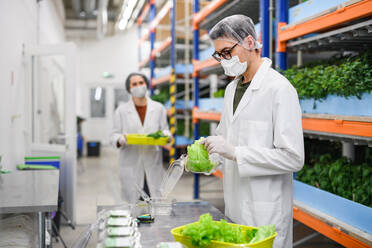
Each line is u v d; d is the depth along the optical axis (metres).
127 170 3.61
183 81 6.82
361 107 2.04
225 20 1.73
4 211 1.73
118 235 1.15
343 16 2.17
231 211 1.88
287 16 2.89
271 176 1.72
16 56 3.71
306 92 2.47
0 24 3.13
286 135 1.63
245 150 1.62
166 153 8.59
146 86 3.65
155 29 8.59
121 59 12.95
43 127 5.04
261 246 1.14
